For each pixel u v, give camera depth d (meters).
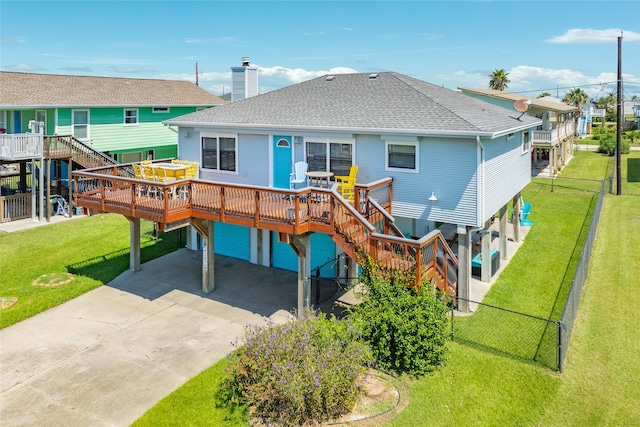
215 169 16.25
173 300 13.14
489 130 11.55
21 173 22.69
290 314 12.22
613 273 14.81
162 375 9.38
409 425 7.71
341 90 16.55
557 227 20.52
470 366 9.52
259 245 15.99
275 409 7.90
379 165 13.20
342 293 13.72
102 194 13.79
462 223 12.16
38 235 18.59
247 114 15.96
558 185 30.33
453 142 11.98
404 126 12.38
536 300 13.08
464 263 12.40
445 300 10.48
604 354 9.97
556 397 8.49
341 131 13.40
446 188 12.28
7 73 25.19
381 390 8.56
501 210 16.31
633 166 38.22
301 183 14.27
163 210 12.32
